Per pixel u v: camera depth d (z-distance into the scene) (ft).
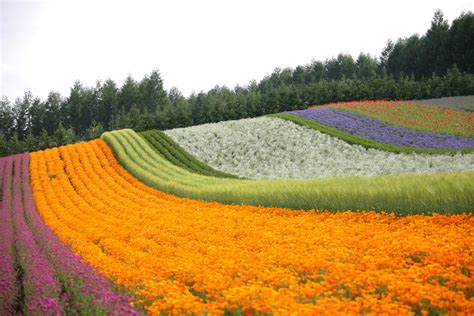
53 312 20.03
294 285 21.33
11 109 397.19
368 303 17.83
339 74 461.78
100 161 122.42
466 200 37.42
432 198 39.96
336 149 116.06
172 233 46.52
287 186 59.98
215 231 44.37
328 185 53.78
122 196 86.89
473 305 17.39
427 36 365.40
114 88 420.36
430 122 144.97
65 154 129.59
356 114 160.04
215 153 126.41
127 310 18.63
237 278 23.81
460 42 315.58
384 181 48.01
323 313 17.54
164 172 104.73
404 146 113.70
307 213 50.88
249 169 109.91
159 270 28.37
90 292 22.31
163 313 21.11
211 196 72.23
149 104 410.93
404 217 41.14
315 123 143.13
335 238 33.30
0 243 40.83
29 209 75.56
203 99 334.24
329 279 21.97
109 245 41.39
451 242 28.04
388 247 27.63
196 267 27.25
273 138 132.57
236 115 249.55
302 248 30.19
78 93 404.36
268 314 19.16
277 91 254.88
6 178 110.73
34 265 29.63
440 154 101.19
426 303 19.07
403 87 237.04
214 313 19.75
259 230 41.50
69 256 33.12
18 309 23.82
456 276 20.66
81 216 67.62
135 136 143.84
